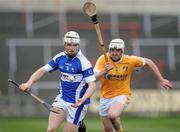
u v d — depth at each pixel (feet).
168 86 91.09
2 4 278.87
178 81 258.78
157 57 263.70
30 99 204.95
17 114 203.92
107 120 92.94
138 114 207.21
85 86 79.15
